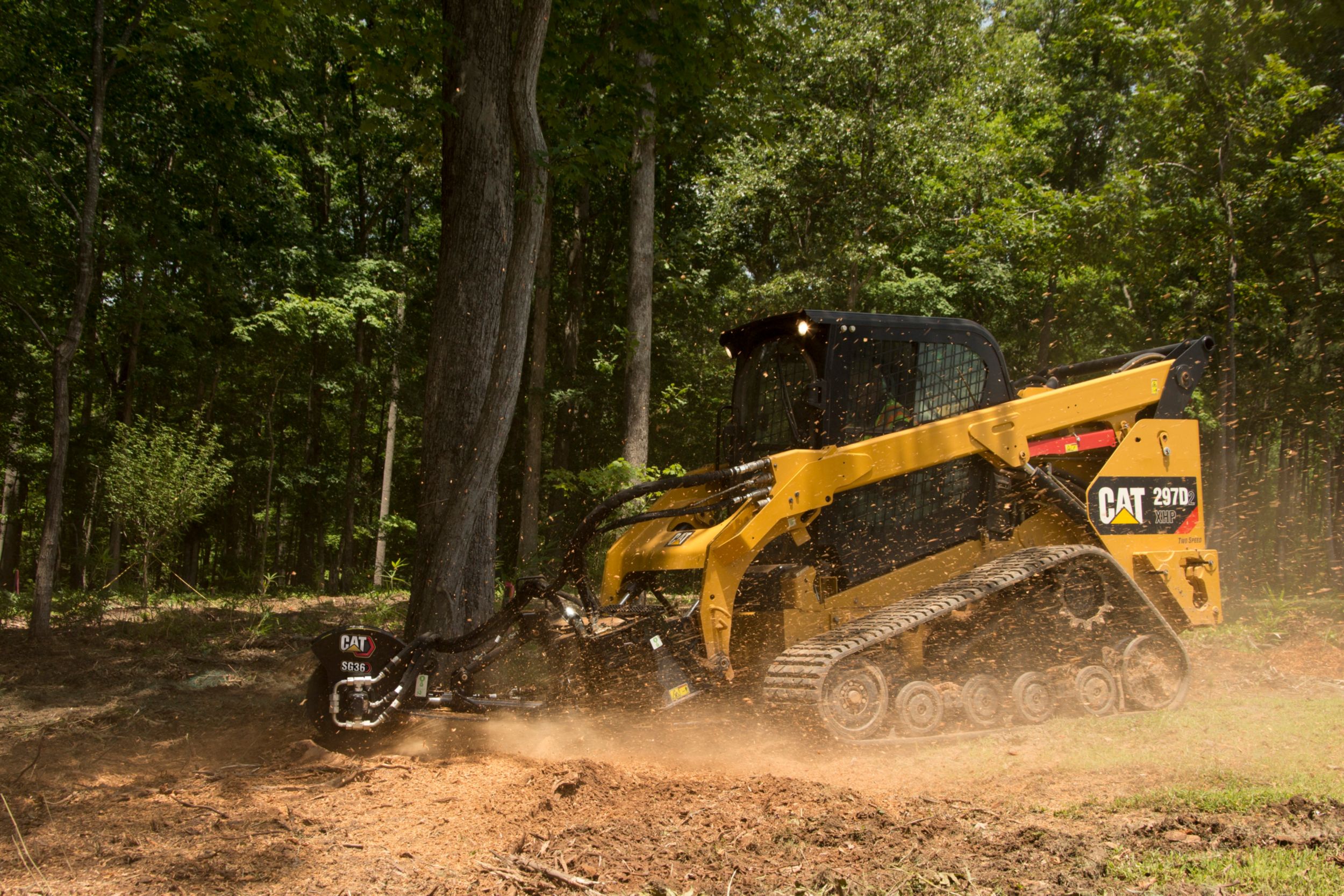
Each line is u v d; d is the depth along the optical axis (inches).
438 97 300.7
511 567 678.5
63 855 146.1
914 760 193.5
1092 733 213.2
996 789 169.6
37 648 385.4
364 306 768.3
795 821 149.1
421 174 809.5
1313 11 510.6
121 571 729.6
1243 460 922.1
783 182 773.3
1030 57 957.8
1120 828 140.6
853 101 768.3
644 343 587.2
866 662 208.2
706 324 866.1
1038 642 236.5
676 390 762.2
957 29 774.5
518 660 247.0
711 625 215.2
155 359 816.3
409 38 284.5
